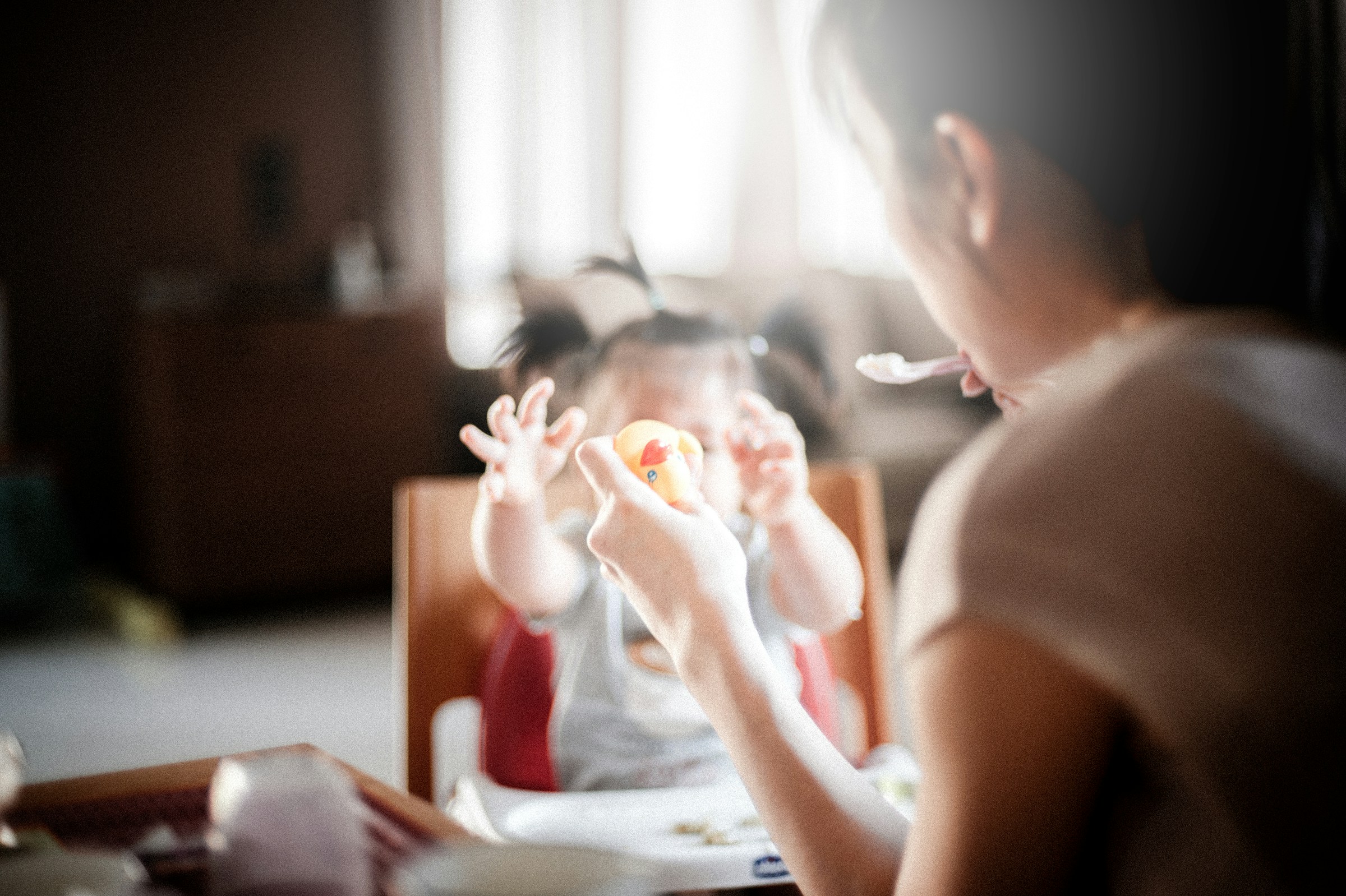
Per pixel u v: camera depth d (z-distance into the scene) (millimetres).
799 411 1810
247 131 4660
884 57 604
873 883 664
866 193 724
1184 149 571
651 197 5297
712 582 741
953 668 529
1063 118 567
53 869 693
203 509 4133
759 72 5312
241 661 3641
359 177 4848
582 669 1481
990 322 619
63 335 4496
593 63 5078
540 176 5051
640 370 1587
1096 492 511
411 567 1499
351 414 4312
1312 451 505
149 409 4160
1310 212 593
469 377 4719
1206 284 585
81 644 3807
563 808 1324
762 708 709
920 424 4680
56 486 4023
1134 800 554
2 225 4367
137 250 4555
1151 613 494
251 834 660
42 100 4375
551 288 1815
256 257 4727
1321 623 485
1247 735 494
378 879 786
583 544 1530
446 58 4867
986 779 528
